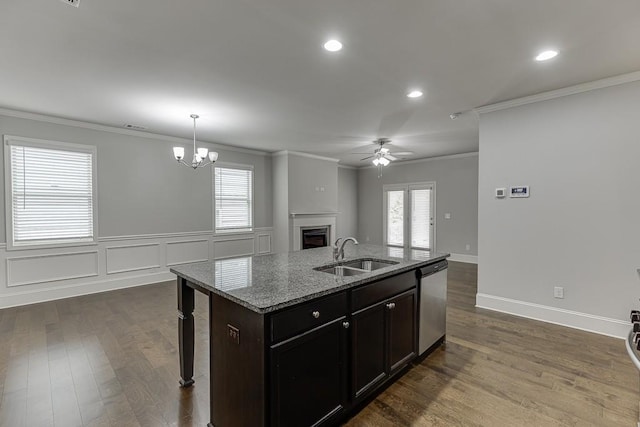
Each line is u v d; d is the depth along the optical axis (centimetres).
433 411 201
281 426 156
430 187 783
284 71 284
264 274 216
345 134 527
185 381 228
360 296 201
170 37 227
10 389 224
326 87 321
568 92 322
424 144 614
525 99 348
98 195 470
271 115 417
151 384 231
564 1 187
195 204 581
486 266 386
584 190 318
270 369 152
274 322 153
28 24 209
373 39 231
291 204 685
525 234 355
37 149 421
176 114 412
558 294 336
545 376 239
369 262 285
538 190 345
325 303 178
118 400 213
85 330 329
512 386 227
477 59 262
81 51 246
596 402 207
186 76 293
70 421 192
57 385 229
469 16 203
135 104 372
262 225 691
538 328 328
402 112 404
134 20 206
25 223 416
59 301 426
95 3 188
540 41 234
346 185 913
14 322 350
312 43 237
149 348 288
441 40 233
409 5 191
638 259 293
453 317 362
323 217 753
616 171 302
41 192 426
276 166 700
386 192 871
